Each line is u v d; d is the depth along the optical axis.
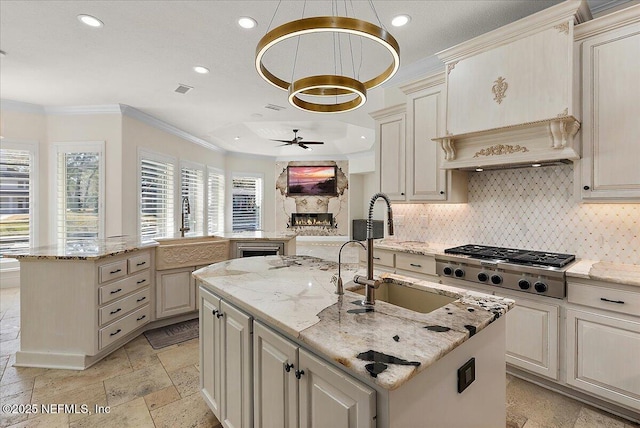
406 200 3.27
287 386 1.22
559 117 2.05
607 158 2.04
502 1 2.31
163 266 3.25
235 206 8.47
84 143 4.64
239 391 1.53
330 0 2.28
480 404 1.24
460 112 2.55
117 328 2.75
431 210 3.46
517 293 2.26
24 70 3.44
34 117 4.61
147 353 2.78
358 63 3.29
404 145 3.30
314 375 1.09
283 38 1.42
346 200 9.21
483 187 3.04
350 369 0.91
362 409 0.90
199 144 6.87
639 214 2.21
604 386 1.90
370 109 4.61
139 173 4.96
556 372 2.09
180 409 2.03
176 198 5.97
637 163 1.94
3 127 4.41
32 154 4.61
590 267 2.12
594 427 1.83
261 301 1.42
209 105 4.60
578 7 2.02
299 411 1.16
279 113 4.95
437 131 2.95
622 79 1.98
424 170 3.08
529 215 2.73
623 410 1.91
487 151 2.50
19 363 2.54
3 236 4.49
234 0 2.29
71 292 2.53
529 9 2.41
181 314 3.48
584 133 2.12
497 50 2.36
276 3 2.32
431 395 0.99
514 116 2.27
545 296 2.12
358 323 1.16
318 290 1.59
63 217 4.66
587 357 1.96
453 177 2.91
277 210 9.23
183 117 5.20
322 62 3.27
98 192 4.64
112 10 2.40
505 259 2.35
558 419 1.90
